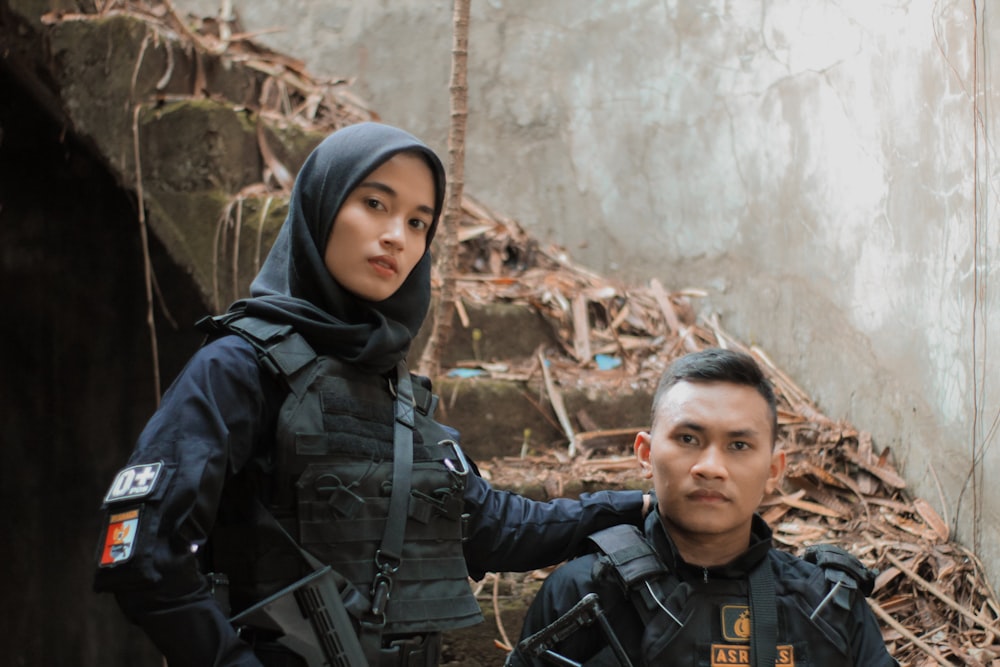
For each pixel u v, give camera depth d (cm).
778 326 338
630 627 155
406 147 155
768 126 344
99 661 412
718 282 366
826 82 318
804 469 283
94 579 132
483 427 298
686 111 380
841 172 311
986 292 251
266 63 369
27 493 415
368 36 439
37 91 333
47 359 405
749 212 353
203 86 320
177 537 131
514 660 159
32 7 301
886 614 238
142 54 298
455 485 156
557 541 173
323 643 137
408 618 146
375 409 153
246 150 306
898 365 285
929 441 272
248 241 286
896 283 287
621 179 402
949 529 262
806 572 160
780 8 339
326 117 363
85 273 393
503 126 427
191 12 421
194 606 131
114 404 396
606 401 312
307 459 143
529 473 283
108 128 299
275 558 141
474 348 329
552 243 417
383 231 155
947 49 266
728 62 364
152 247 378
